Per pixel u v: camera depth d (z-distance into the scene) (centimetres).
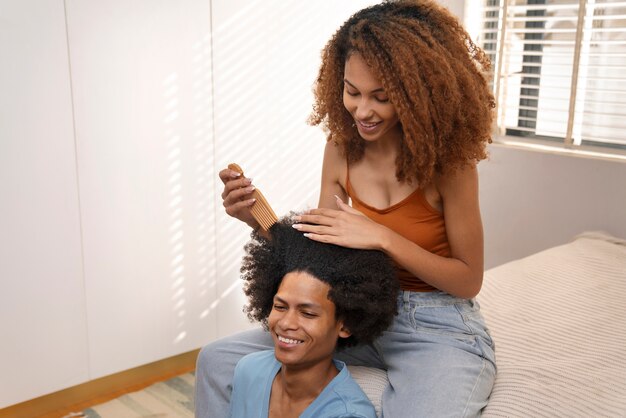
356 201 135
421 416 112
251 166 239
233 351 134
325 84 133
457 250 128
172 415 208
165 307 227
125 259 214
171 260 225
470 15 257
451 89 117
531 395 124
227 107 227
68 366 209
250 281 121
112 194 207
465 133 121
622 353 142
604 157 224
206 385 135
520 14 247
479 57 132
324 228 114
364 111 118
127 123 205
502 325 158
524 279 185
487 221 258
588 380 129
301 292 107
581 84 230
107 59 197
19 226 191
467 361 122
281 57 238
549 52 240
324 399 110
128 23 199
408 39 115
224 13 219
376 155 132
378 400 123
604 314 163
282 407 114
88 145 199
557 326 156
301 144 252
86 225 204
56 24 186
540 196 240
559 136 243
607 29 220
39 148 190
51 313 202
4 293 192
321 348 109
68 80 191
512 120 256
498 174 251
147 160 212
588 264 194
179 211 223
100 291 211
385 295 113
